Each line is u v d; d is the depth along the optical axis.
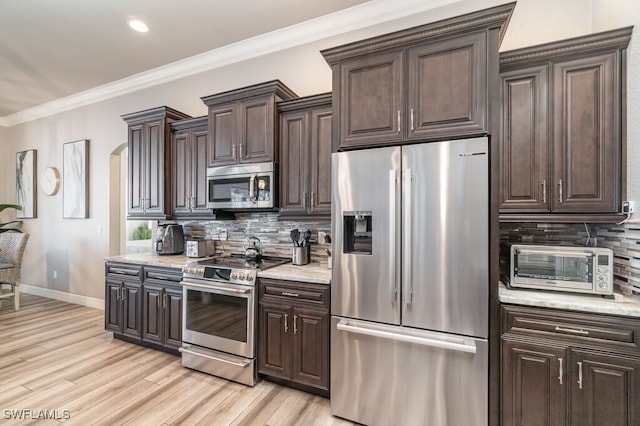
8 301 4.43
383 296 1.85
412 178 1.78
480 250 1.64
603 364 1.46
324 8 2.55
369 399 1.88
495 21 1.63
